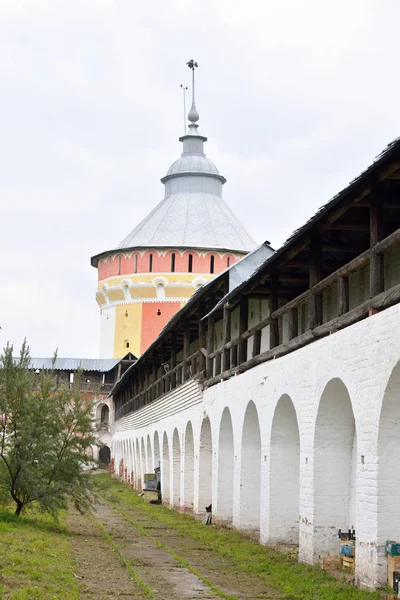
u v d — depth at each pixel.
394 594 11.41
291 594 12.52
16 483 21.11
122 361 69.94
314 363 15.02
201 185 74.94
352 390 13.09
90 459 22.52
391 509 12.02
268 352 18.38
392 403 11.92
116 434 63.94
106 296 73.00
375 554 11.98
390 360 11.67
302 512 15.34
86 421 22.52
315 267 15.59
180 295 69.50
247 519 20.77
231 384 21.94
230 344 22.53
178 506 31.55
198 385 26.66
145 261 70.25
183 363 30.12
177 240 70.19
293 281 20.30
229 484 23.41
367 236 16.28
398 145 10.99
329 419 14.86
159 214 73.19
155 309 70.00
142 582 13.30
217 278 24.86
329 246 16.25
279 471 17.94
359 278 16.53
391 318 11.68
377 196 12.80
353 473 14.80
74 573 13.89
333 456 14.91
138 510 30.50
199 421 26.47
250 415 20.47
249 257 24.86
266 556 16.28
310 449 15.06
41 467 21.61
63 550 16.45
